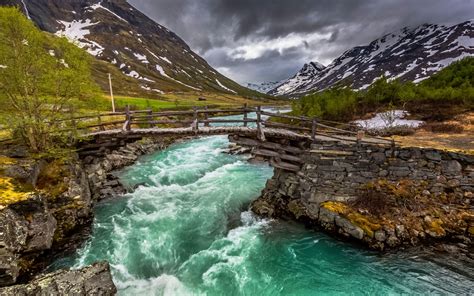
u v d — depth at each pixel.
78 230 14.40
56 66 15.80
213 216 16.58
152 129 18.02
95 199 18.23
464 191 13.64
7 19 13.90
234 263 12.52
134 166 27.33
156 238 14.26
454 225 12.90
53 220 12.91
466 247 12.15
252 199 18.92
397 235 12.55
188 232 14.93
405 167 14.30
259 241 14.09
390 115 26.41
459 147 15.80
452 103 29.53
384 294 10.55
